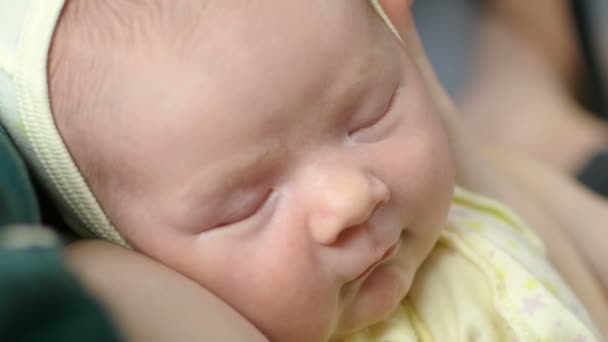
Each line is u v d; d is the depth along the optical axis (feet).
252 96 1.26
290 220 1.28
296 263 1.28
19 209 1.18
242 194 1.28
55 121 1.29
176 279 1.22
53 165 1.30
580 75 2.11
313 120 1.28
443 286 1.42
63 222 1.36
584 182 1.89
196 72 1.26
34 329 1.01
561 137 1.98
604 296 1.66
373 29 1.33
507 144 2.00
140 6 1.27
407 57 1.36
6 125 1.30
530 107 2.03
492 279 1.41
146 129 1.26
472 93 2.13
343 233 1.28
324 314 1.31
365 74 1.30
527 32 2.12
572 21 2.09
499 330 1.39
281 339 1.32
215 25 1.26
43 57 1.27
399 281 1.34
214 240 1.29
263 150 1.27
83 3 1.27
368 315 1.34
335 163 1.29
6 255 1.02
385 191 1.28
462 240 1.44
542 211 1.69
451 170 1.36
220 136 1.26
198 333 1.17
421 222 1.35
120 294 1.16
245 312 1.31
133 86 1.26
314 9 1.29
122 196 1.30
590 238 1.73
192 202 1.28
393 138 1.32
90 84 1.27
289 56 1.27
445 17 2.28
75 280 1.03
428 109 1.35
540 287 1.40
